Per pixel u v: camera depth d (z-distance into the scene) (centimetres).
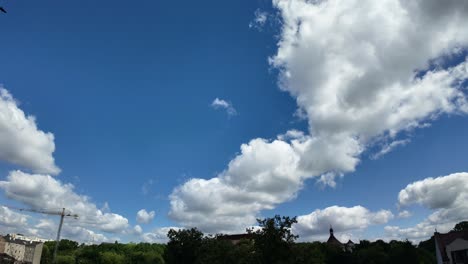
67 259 15725
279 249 4025
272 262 4003
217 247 5631
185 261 7194
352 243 17525
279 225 4141
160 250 16425
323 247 10238
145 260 14638
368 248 9956
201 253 6450
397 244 9462
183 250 7225
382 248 9969
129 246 16825
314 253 4253
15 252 19538
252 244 4762
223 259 5366
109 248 16512
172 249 7338
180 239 7312
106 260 14900
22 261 19162
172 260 7288
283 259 4006
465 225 11881
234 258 5084
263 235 4103
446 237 6956
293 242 4122
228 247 5488
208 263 5541
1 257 17512
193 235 7344
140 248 16488
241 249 5100
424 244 12488
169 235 7450
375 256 9362
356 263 9675
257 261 4138
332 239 18275
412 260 8831
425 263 8850
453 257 6281
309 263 4084
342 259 9894
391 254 9150
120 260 14975
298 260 4006
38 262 19438
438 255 6931
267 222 4131
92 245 16825
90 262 15600
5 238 19500
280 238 4044
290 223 4128
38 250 19750
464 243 6078
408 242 9181
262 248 4075
